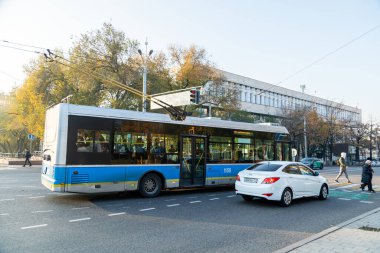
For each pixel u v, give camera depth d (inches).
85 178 389.7
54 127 391.9
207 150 528.4
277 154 655.8
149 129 457.1
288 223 309.4
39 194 448.8
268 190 389.7
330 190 598.9
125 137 430.3
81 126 393.4
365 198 495.2
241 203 422.6
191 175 500.7
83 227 274.5
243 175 421.1
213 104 1301.7
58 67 1195.9
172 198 455.8
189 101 668.1
